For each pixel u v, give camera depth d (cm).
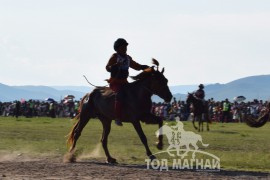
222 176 2006
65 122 6247
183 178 1938
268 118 2670
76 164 2294
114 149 2931
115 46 2388
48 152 2742
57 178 1905
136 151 2845
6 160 2431
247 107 7156
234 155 2711
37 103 8675
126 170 2112
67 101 8544
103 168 2162
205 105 5034
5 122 6075
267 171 2192
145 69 2369
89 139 3644
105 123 2458
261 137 4147
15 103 8569
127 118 2361
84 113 2500
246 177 1995
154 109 7350
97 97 2459
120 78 2388
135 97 2345
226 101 7012
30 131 4397
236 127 5778
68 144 2522
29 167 2166
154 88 2341
